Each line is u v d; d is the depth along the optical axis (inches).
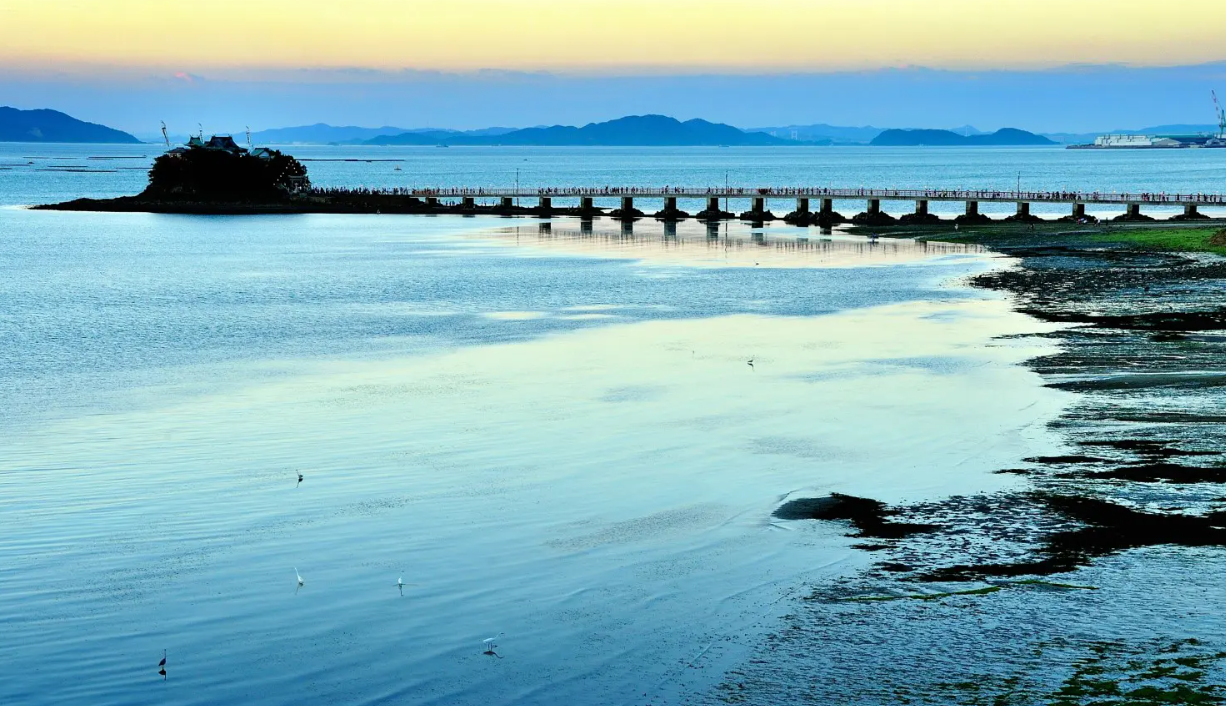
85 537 1084.5
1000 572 938.1
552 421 1561.3
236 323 2591.0
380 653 830.5
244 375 1946.4
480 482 1266.0
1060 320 2383.1
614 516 1137.4
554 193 6879.9
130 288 3326.8
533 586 951.6
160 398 1756.9
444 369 1978.3
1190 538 1001.5
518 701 754.8
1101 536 1013.8
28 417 1627.7
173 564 1010.7
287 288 3280.0
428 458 1374.3
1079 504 1107.9
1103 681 735.1
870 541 1032.2
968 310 2586.1
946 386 1726.1
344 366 2022.6
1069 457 1280.8
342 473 1307.8
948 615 854.5
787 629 844.6
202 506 1182.3
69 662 820.6
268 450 1421.0
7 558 1024.9
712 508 1155.3
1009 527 1049.5
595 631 857.5
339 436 1491.1
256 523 1125.7
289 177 7864.2
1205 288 2839.6
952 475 1235.2
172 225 6171.3
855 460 1322.6
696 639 837.2
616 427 1518.2
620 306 2797.7
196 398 1754.4
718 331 2359.7
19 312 2810.0
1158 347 2005.4
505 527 1106.1
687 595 921.5
